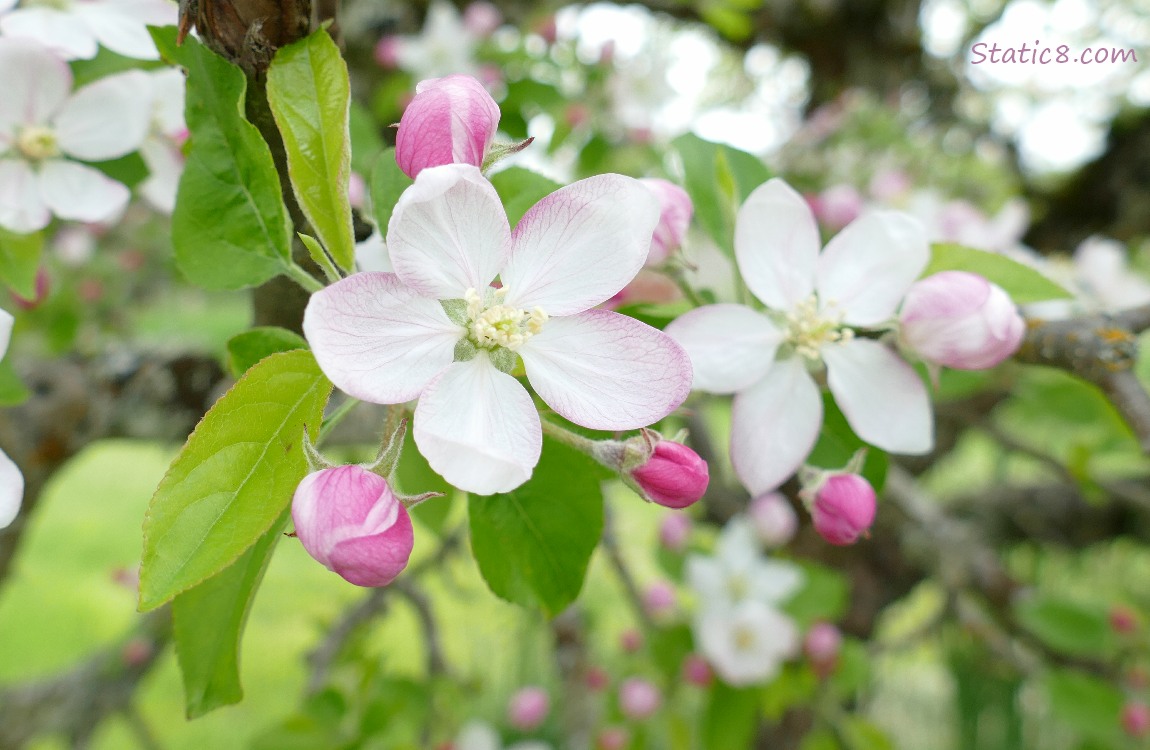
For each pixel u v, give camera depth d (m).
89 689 0.28
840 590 0.29
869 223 0.12
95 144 0.14
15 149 0.13
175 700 0.48
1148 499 0.23
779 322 0.12
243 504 0.08
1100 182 0.46
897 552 0.40
